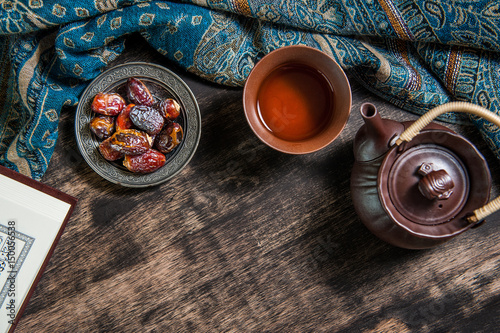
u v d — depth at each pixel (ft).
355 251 1.97
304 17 1.88
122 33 1.88
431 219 1.67
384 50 1.97
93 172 1.97
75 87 1.95
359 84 1.99
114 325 1.97
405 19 1.85
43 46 1.91
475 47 1.87
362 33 1.91
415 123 1.59
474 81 1.89
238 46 1.93
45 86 1.91
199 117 1.87
